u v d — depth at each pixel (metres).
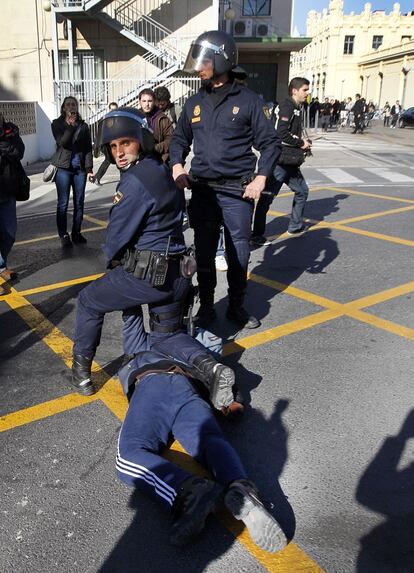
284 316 4.49
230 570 2.11
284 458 2.74
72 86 17.91
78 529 2.30
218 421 3.05
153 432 2.54
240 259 4.03
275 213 8.49
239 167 3.84
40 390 3.39
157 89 5.28
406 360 3.73
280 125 6.22
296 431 2.96
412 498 2.47
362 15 59.00
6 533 2.28
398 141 23.95
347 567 2.12
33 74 20.50
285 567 2.12
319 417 3.08
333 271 5.64
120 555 2.18
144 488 2.33
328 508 2.41
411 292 5.01
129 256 2.88
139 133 2.79
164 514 2.38
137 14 20.25
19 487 2.55
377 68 54.97
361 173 12.91
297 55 77.88
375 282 5.30
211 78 3.67
